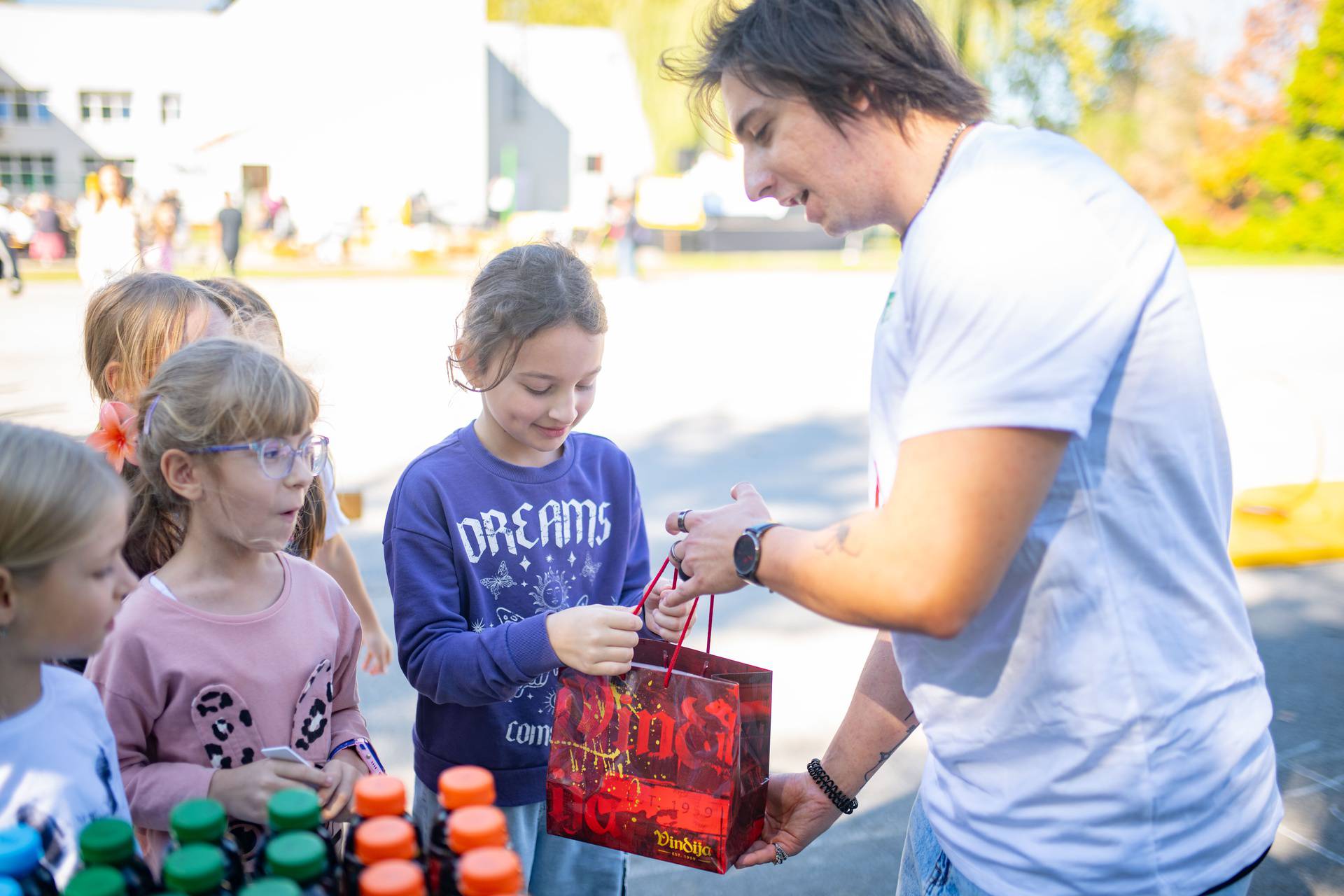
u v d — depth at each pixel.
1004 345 1.11
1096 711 1.24
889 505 1.17
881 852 2.79
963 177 1.23
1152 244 1.20
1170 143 26.66
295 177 23.11
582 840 1.64
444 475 1.92
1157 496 1.23
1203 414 1.26
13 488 1.19
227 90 22.78
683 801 1.56
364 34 23.50
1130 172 26.67
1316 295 16.22
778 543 1.30
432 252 22.05
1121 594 1.22
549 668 1.66
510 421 1.84
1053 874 1.28
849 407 8.35
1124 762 1.24
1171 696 1.25
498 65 28.41
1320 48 25.19
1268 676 3.76
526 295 1.77
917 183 1.33
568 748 1.64
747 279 19.62
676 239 25.38
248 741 1.63
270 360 1.60
